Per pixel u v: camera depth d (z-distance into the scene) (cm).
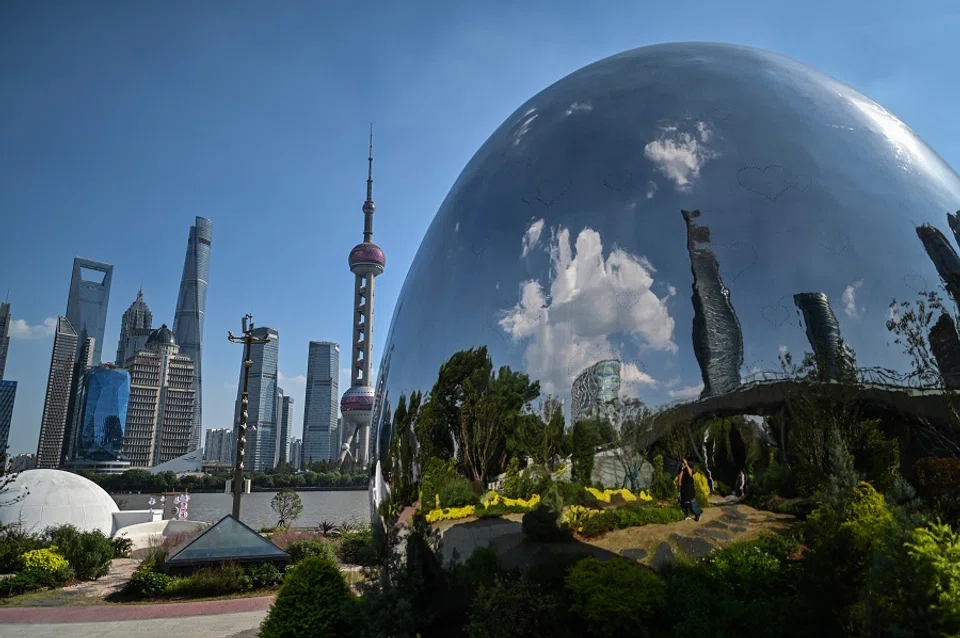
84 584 2577
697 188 512
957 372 440
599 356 481
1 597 2333
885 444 417
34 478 3550
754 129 542
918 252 483
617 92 627
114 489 18175
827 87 613
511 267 564
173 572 2473
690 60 651
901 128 605
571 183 566
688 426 443
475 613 498
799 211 488
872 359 436
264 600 2242
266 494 16238
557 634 456
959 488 405
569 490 471
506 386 521
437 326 607
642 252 498
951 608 343
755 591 405
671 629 421
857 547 390
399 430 623
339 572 961
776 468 421
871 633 370
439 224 727
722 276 470
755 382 439
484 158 708
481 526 512
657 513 439
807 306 451
